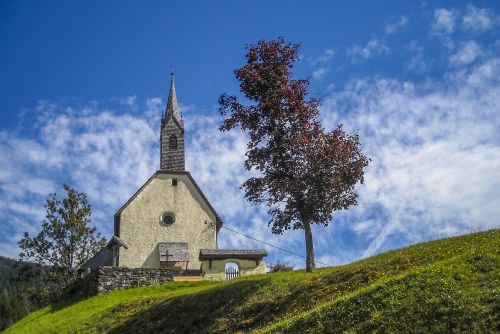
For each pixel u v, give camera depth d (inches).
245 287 1334.9
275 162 1421.0
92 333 1439.5
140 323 1378.0
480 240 1172.5
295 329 987.3
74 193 3115.2
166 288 1852.9
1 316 4694.9
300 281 1277.1
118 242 2508.6
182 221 2632.9
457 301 868.0
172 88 2972.4
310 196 1381.6
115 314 1519.4
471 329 807.1
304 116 1434.5
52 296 2987.2
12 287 5339.6
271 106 1428.4
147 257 2551.7
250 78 1449.3
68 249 3058.6
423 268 1016.9
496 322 802.2
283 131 1443.2
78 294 2022.6
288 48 1505.9
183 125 2847.0
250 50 1493.6
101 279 1921.8
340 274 1234.0
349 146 1403.8
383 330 874.1
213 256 2229.3
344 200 1393.9
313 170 1386.6
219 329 1189.1
